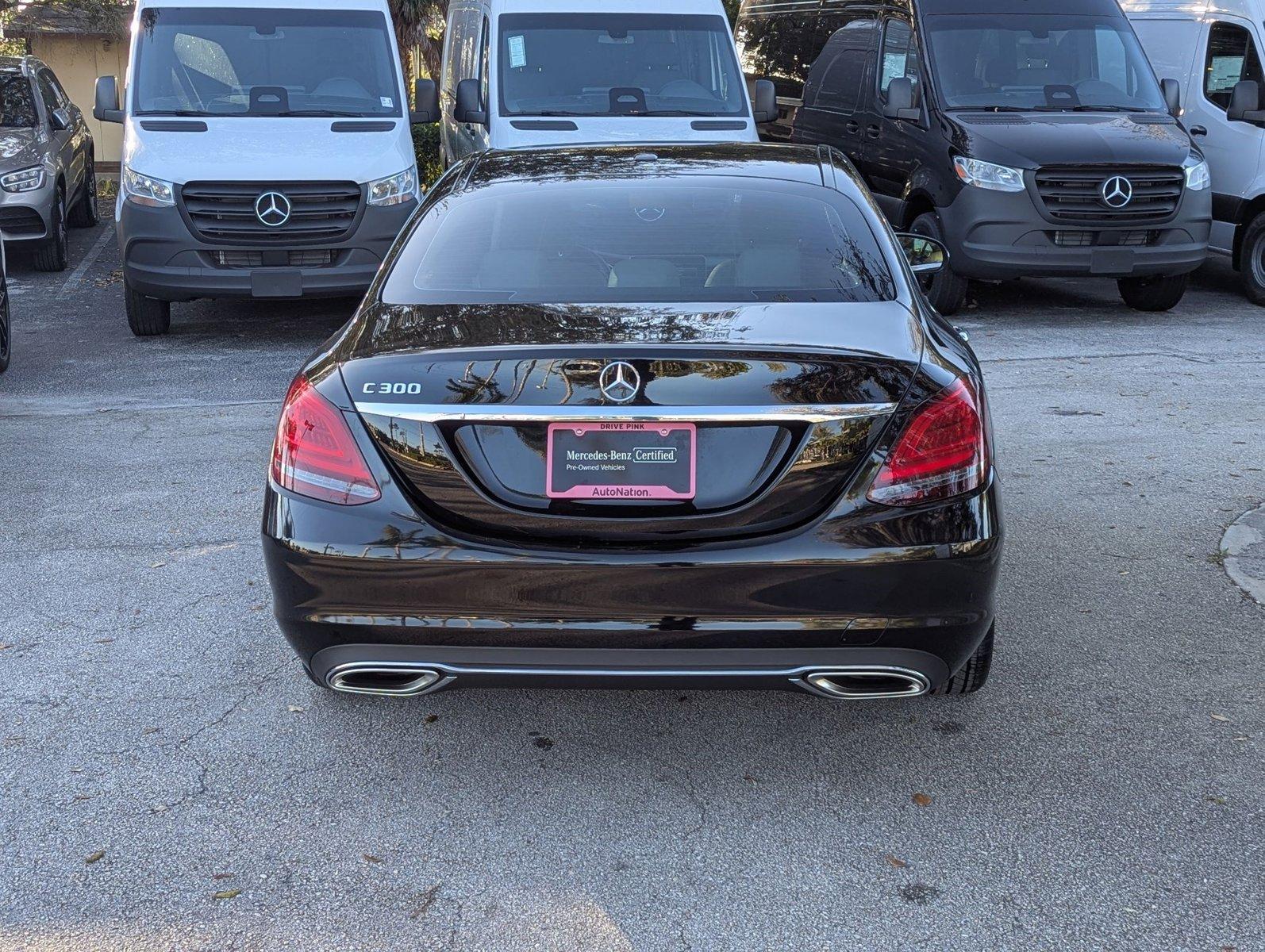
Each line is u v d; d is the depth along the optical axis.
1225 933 2.87
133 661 4.32
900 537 3.13
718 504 3.11
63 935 2.90
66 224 15.16
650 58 10.66
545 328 3.32
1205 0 12.23
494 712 4.00
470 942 2.88
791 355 3.11
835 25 12.78
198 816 3.39
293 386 3.39
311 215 9.68
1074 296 12.25
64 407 8.05
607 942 2.88
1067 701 4.01
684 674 3.18
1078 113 10.87
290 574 3.21
